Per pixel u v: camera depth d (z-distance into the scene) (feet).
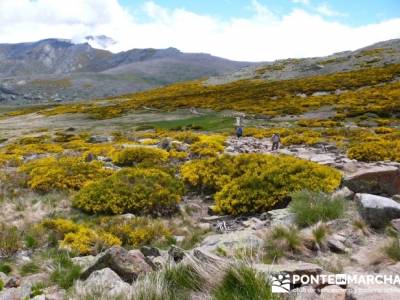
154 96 349.41
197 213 51.06
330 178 47.98
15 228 43.21
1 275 31.30
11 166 88.94
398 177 39.75
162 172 61.57
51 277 29.71
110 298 19.98
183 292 19.47
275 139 94.79
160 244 39.70
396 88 208.64
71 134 177.58
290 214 35.63
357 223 29.22
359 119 151.43
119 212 50.31
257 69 409.08
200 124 175.11
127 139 137.18
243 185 49.11
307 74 335.26
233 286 18.49
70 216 49.98
